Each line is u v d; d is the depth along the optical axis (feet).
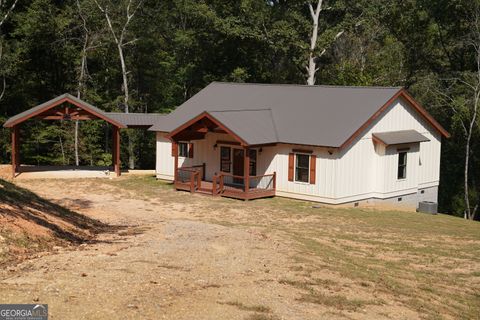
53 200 94.38
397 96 106.73
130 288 40.11
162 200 100.53
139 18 166.61
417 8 150.00
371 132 104.12
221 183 105.29
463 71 142.92
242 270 48.55
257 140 100.94
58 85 170.09
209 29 167.53
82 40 160.04
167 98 181.98
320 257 58.18
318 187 100.73
